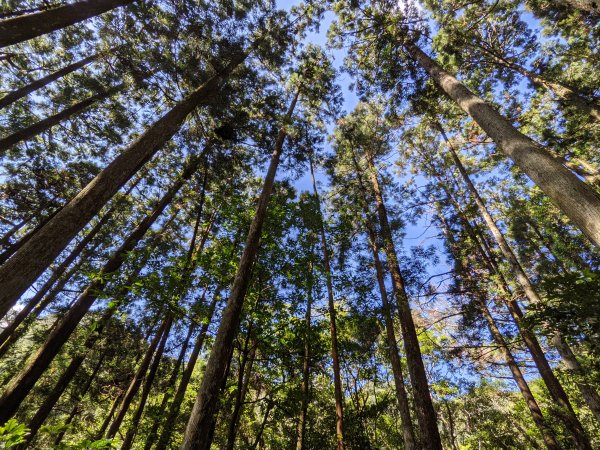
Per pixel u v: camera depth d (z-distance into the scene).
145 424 9.42
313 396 10.54
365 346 11.41
